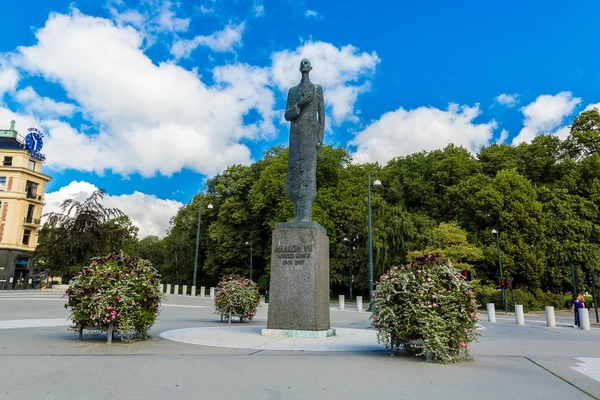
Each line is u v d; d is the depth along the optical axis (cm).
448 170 5728
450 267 877
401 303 870
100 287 970
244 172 5662
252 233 5438
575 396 585
